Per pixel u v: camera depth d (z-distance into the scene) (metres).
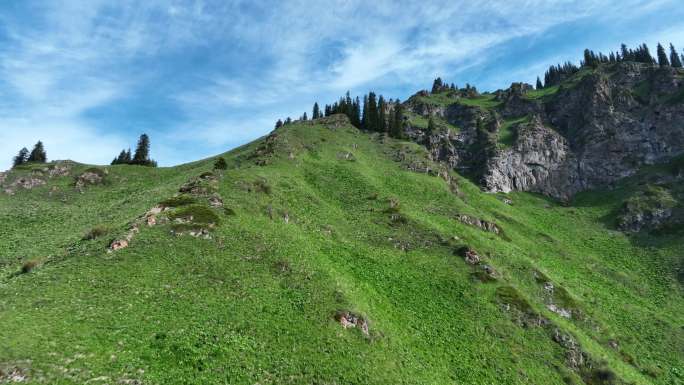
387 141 131.00
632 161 131.12
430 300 49.72
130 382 26.22
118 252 42.44
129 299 34.94
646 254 88.50
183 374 27.98
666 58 179.75
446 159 145.50
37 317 30.64
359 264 55.03
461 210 84.56
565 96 162.25
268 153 95.50
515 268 64.62
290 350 33.44
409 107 187.50
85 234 51.09
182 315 34.34
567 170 138.25
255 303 38.69
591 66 185.75
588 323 56.75
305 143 107.81
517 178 133.88
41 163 107.75
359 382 31.94
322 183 85.81
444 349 41.47
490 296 51.97
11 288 35.22
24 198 87.25
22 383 23.98
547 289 60.97
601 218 109.25
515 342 45.19
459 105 183.25
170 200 56.84
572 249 89.88
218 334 32.91
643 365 51.88
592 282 74.31
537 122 151.62
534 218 110.12
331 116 148.50
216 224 51.78
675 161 120.69
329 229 64.12
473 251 60.25
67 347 27.75
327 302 41.50
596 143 139.75
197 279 40.41
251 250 48.53
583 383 42.59
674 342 57.50
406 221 70.62
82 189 96.69
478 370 39.56
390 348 38.44
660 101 141.00
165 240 46.28
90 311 32.44
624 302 68.44
